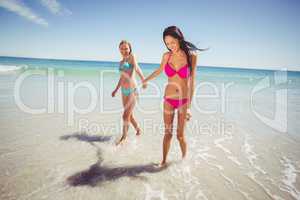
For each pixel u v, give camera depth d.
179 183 2.42
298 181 2.51
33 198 2.05
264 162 3.02
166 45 2.56
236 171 2.73
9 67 18.25
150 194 2.20
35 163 2.75
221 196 2.19
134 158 3.03
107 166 2.76
